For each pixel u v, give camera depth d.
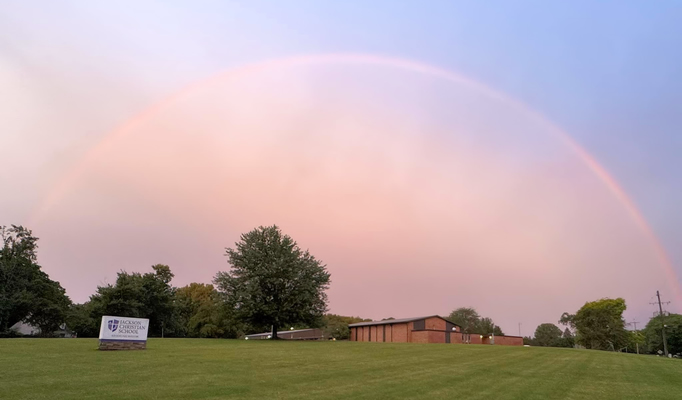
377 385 16.70
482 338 68.06
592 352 42.25
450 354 31.89
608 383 20.67
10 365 17.75
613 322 97.06
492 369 23.77
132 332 26.94
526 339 134.75
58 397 12.27
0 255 62.44
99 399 12.25
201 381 15.80
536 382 19.70
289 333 85.12
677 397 17.47
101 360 20.59
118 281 66.06
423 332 62.41
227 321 50.16
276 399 13.38
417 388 16.52
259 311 45.16
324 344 38.94
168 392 13.62
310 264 47.84
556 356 34.34
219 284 46.31
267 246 47.81
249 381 16.31
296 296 45.91
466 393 16.02
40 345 26.81
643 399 16.70
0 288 60.84
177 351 26.69
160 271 80.50
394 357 28.02
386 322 69.94
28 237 65.38
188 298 100.50
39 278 65.25
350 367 21.81
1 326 61.16
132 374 16.78
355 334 80.38
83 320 64.56
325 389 15.41
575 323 106.69
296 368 20.56
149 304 71.69
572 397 16.38
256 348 31.33
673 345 100.56
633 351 118.31
